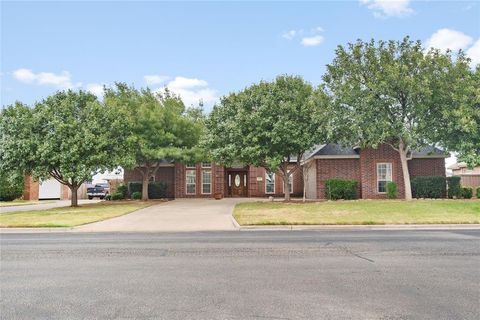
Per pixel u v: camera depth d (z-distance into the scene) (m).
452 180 25.39
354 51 22.17
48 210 22.30
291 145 23.67
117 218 18.12
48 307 5.26
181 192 34.03
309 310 5.06
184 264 7.96
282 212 18.56
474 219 15.85
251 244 10.68
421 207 18.94
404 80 20.20
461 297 5.61
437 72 21.06
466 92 20.50
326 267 7.61
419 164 27.08
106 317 4.85
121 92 29.67
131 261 8.32
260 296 5.68
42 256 8.99
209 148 25.91
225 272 7.21
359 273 7.09
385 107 21.66
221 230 14.35
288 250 9.62
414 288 6.09
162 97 31.70
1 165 22.78
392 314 4.90
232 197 34.69
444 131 21.58
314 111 22.70
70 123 23.48
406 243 10.74
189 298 5.60
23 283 6.51
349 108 22.25
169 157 29.05
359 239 11.61
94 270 7.46
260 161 24.95
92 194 39.94
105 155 23.88
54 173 25.36
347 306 5.21
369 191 26.44
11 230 14.76
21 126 23.08
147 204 25.92
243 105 24.12
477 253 9.13
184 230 14.35
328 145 28.28
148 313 4.98
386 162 26.59
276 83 24.28
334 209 19.05
